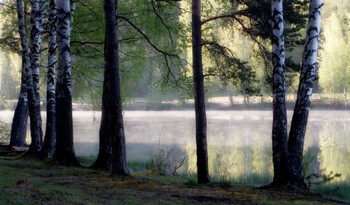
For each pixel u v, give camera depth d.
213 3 14.41
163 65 17.12
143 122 51.88
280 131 10.62
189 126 45.66
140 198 8.30
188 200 8.58
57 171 11.42
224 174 16.05
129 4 17.39
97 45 18.69
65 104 13.02
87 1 18.25
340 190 12.67
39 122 16.28
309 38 10.88
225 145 29.05
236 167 19.44
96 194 8.21
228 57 13.38
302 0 13.98
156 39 17.17
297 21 13.12
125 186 9.61
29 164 12.70
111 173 11.39
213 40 14.34
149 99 65.75
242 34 13.62
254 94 13.84
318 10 10.86
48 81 15.37
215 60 13.52
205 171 11.87
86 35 18.48
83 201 7.26
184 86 16.47
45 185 8.18
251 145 28.88
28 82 16.31
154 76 18.34
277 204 8.59
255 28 12.95
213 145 29.09
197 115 11.95
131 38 17.75
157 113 65.88
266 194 9.72
